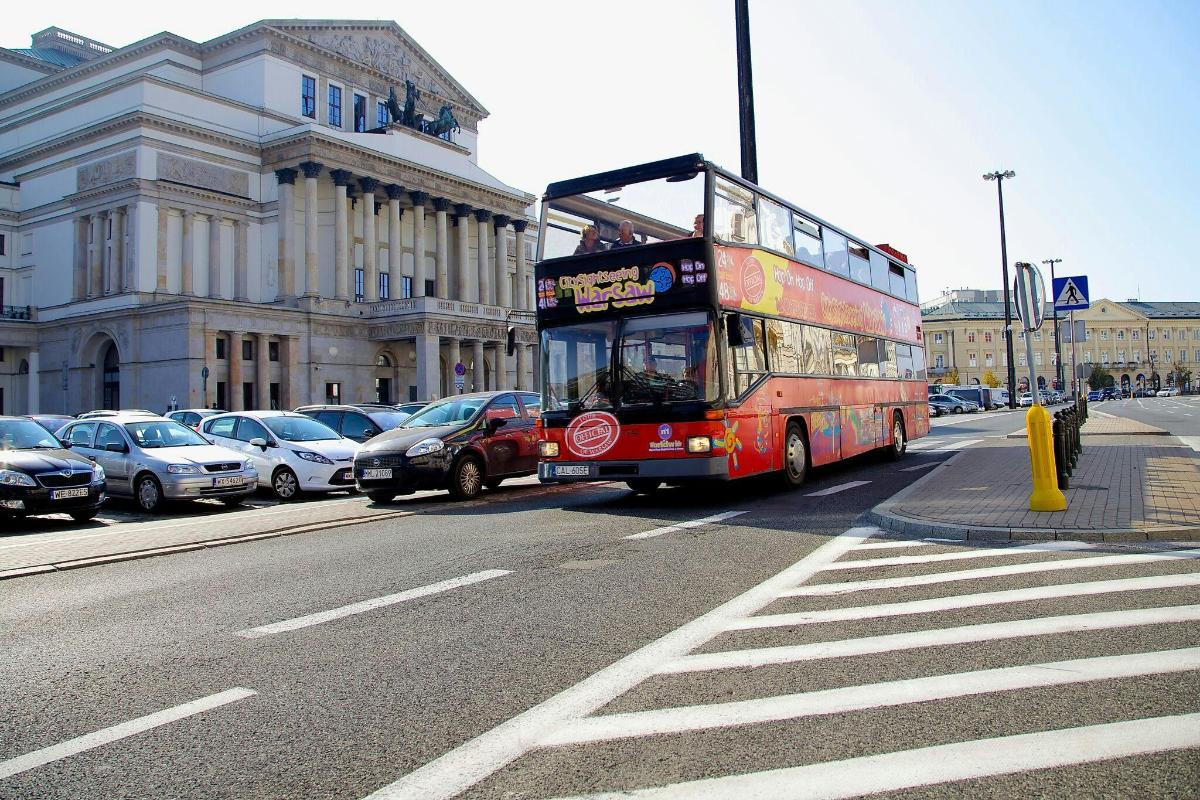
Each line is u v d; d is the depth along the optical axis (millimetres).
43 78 63469
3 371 56062
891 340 20672
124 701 4879
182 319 47969
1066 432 13383
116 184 52219
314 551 9969
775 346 14203
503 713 4488
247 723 4469
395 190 61344
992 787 3471
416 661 5438
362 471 15078
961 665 5012
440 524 11875
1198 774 3531
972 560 8141
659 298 12578
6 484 13438
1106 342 130000
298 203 57156
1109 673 4777
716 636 5812
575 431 13047
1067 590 6777
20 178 59562
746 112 20359
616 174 13188
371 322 57469
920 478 15211
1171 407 61031
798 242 15594
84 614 7133
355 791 3635
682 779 3635
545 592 7242
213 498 15914
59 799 3648
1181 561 7715
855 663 5121
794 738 4027
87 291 54844
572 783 3633
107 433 17031
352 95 64250
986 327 122250
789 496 13938
